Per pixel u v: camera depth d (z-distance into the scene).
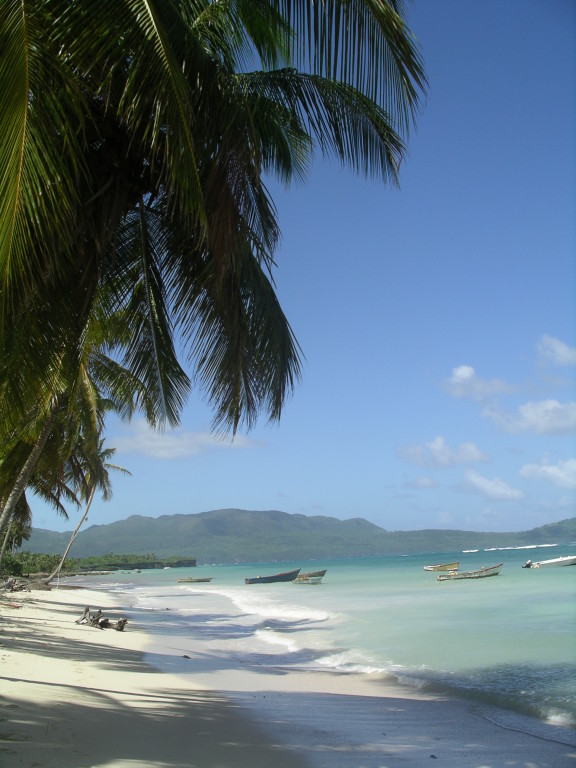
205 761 5.66
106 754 5.44
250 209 6.56
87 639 15.55
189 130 4.98
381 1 4.54
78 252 6.72
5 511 12.86
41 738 5.67
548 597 24.94
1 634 14.70
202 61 5.55
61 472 24.52
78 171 5.83
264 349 7.78
